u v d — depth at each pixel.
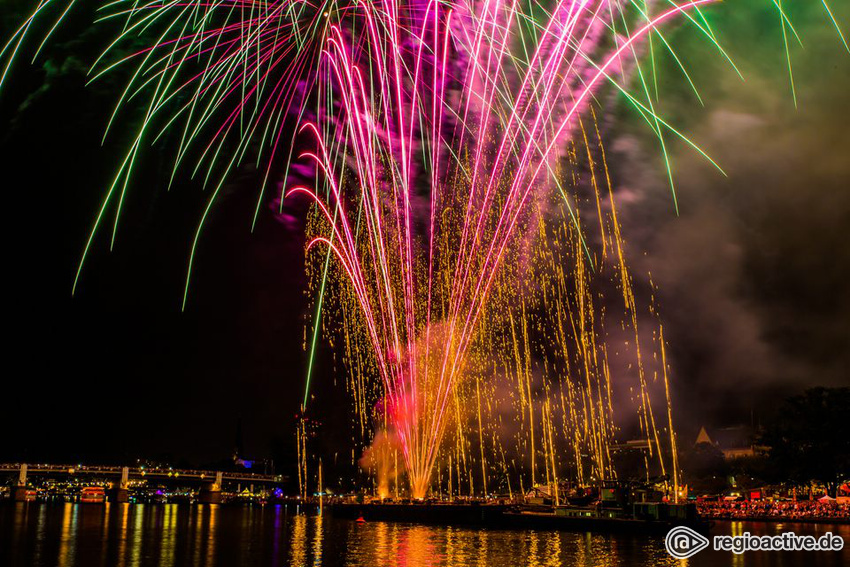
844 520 85.50
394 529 84.94
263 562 53.84
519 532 77.94
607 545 63.00
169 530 89.38
